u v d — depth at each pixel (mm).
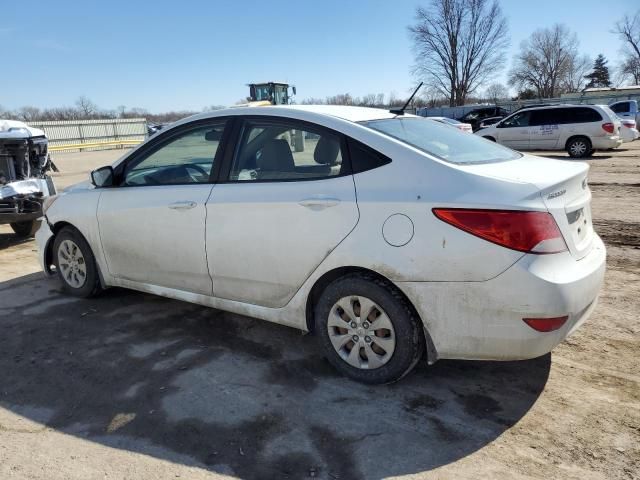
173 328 4129
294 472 2486
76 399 3152
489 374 3318
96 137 43500
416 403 3018
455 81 64812
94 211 4371
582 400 3000
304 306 3338
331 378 3311
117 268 4383
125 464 2562
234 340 3900
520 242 2635
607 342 3688
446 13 62250
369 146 3104
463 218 2721
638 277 5016
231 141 3666
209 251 3658
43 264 5043
